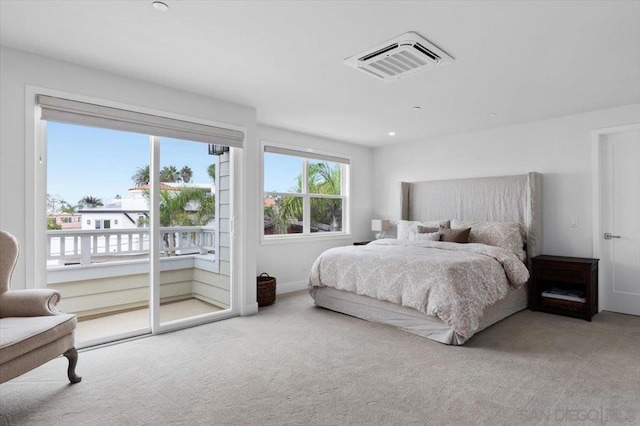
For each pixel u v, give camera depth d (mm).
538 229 4332
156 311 3303
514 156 4711
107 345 3012
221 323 3633
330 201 5879
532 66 2842
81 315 3820
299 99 3707
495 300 3393
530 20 2156
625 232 3988
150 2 1996
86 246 3814
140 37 2408
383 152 6250
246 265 3928
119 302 4090
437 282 3141
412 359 2719
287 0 1968
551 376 2422
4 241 2408
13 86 2574
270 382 2346
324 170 5832
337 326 3535
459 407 2037
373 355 2799
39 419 1915
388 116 4344
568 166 4270
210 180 3916
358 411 1999
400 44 2486
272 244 4977
